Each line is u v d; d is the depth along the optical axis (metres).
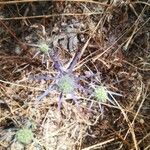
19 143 0.18
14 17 0.21
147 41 0.21
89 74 0.20
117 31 0.21
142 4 0.21
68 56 0.20
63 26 0.21
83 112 0.19
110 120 0.19
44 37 0.20
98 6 0.21
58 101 0.19
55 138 0.18
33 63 0.20
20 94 0.19
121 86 0.20
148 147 0.18
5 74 0.20
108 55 0.20
